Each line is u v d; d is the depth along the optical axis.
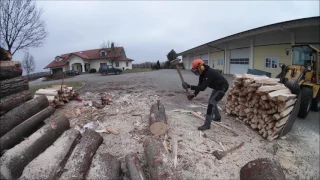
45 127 2.70
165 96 7.77
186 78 15.02
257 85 3.98
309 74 5.49
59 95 6.16
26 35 13.23
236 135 3.92
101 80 15.71
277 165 2.48
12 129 2.48
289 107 3.76
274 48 12.15
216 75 3.91
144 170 2.75
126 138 3.72
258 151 3.34
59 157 2.37
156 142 2.96
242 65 15.78
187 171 2.77
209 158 3.09
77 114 5.18
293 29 10.52
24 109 2.85
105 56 38.06
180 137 3.78
